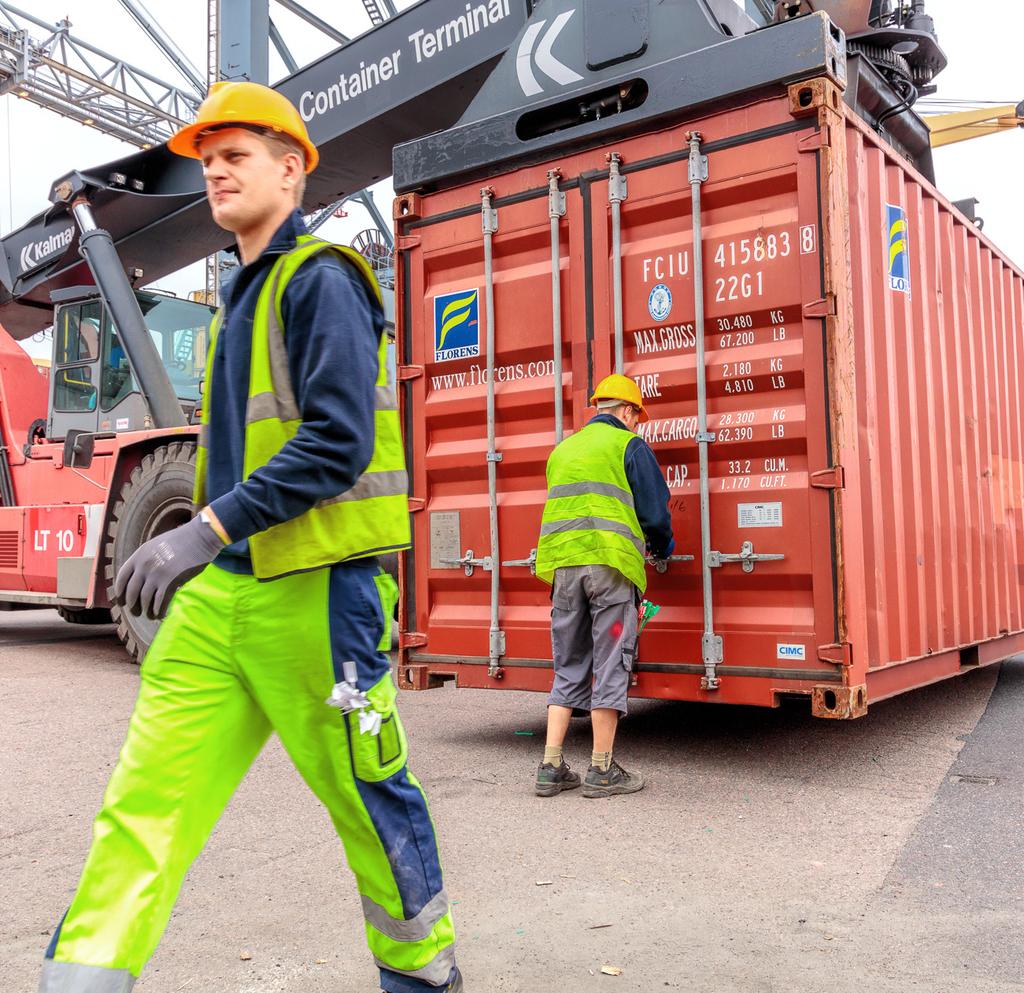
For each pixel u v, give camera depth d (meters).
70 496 8.33
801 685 4.29
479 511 5.25
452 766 4.72
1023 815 3.84
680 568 4.62
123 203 8.48
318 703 1.92
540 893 3.08
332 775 1.96
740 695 4.43
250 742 2.01
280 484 1.80
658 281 4.73
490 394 5.18
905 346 5.12
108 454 7.89
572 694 4.30
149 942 1.81
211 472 2.05
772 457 4.45
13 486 9.03
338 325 1.88
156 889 1.82
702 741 5.25
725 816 3.88
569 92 5.05
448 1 6.51
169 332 8.62
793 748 5.07
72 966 1.73
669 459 4.71
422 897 2.02
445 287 5.43
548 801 4.13
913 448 5.14
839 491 4.21
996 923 2.80
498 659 5.11
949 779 4.42
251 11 11.09
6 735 5.36
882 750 5.01
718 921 2.85
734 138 4.52
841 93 4.41
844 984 2.45
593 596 4.25
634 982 2.48
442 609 5.40
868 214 4.81
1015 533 6.96
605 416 4.50
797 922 2.84
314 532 1.91
